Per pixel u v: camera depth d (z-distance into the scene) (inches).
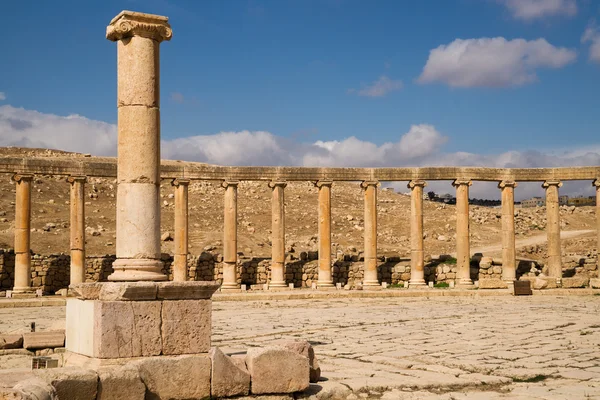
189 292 636.1
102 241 2386.8
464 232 1963.6
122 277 651.5
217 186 3592.5
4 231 2363.4
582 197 6097.4
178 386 558.9
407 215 3346.5
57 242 2333.9
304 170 1941.4
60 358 740.7
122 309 608.4
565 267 2234.3
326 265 1924.2
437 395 626.2
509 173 1998.0
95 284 630.5
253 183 3742.6
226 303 1605.6
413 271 1953.7
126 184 674.8
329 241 1935.3
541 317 1252.5
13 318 1275.8
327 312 1381.6
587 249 2571.4
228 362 579.2
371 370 739.4
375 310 1423.5
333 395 619.8
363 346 913.5
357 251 2359.7
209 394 570.9
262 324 1161.4
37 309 1469.0
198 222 2847.0
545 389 653.9
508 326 1119.0
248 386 585.6
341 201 3604.8
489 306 1503.4
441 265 2080.5
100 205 3002.0
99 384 519.2
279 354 598.5
